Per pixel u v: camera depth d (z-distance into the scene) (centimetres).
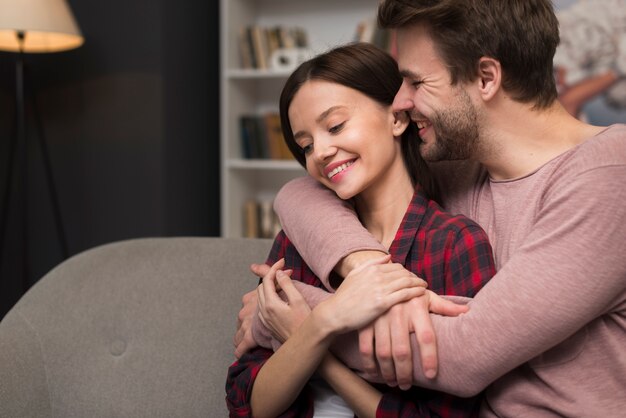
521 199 100
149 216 330
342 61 111
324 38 371
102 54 333
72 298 139
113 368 135
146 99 327
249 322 119
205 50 369
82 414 131
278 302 106
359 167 111
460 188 121
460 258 105
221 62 357
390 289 92
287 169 385
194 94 356
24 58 339
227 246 146
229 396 112
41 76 341
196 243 147
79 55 337
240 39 360
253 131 362
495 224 108
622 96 317
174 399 133
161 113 325
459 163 121
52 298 138
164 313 139
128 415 132
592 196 85
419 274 109
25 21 276
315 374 114
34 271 343
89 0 334
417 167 119
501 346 85
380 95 113
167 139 330
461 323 89
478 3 98
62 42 308
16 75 337
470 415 97
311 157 114
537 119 100
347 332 100
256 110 385
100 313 138
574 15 323
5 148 336
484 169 117
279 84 380
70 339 135
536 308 84
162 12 323
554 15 102
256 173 389
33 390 125
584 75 323
